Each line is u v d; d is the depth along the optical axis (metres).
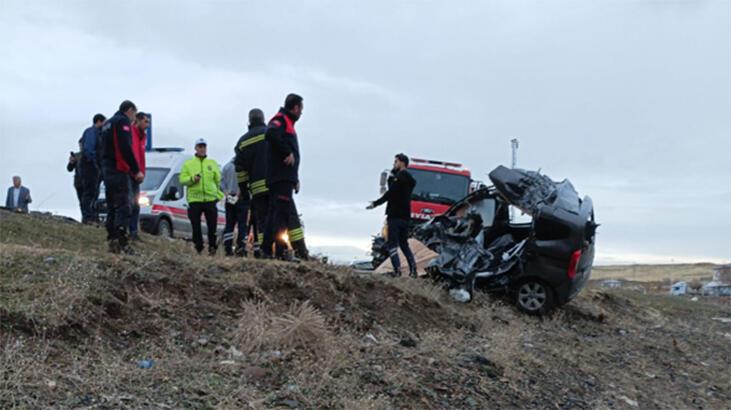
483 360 6.03
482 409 5.06
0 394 3.52
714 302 20.22
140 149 9.55
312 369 4.80
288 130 7.43
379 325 6.33
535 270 9.10
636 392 6.57
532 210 9.34
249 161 8.23
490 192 10.91
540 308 9.13
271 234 7.52
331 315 6.05
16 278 4.93
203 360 4.60
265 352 4.93
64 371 3.96
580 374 6.73
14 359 3.88
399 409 4.63
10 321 4.27
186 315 5.22
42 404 3.53
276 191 7.48
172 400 3.92
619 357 7.95
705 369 8.18
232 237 9.13
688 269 48.97
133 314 4.96
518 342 7.11
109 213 7.59
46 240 9.19
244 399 4.14
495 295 9.55
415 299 7.44
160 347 4.64
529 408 5.38
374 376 4.99
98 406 3.65
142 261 5.80
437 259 9.09
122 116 7.25
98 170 11.91
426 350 5.89
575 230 9.01
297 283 6.39
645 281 37.34
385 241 11.85
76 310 4.64
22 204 15.38
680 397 6.78
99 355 4.29
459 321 7.38
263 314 5.34
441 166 17.97
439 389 5.17
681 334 10.52
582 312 10.20
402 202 9.09
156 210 13.48
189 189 8.88
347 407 4.31
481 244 10.11
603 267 53.28
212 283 5.86
